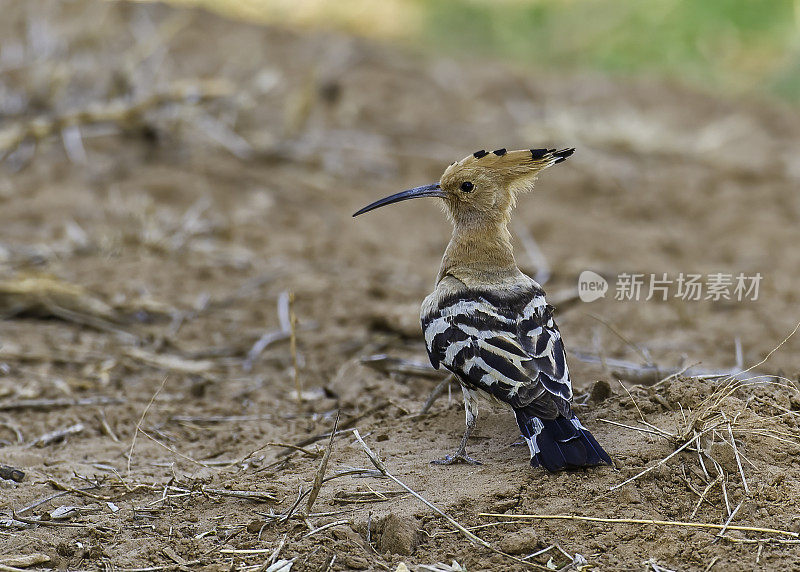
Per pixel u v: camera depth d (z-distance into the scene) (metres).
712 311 13.26
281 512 7.51
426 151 19.02
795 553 6.75
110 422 9.91
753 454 7.80
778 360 11.10
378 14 27.92
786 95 24.61
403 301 13.30
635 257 15.41
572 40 27.33
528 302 8.34
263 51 22.12
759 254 15.55
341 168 18.05
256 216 16.11
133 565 6.88
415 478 7.96
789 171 19.30
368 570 6.70
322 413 10.05
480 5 29.22
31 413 10.09
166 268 14.16
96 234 14.82
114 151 17.56
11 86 18.50
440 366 8.52
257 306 13.20
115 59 19.86
